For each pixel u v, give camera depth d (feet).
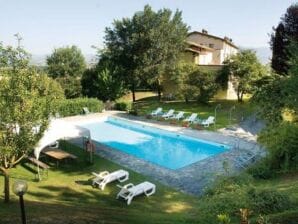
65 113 112.57
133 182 55.52
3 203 40.52
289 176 46.26
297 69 42.75
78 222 29.27
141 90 168.14
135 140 90.33
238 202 31.30
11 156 42.16
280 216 24.48
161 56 134.62
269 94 48.96
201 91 121.49
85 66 156.25
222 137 82.99
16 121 40.55
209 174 57.67
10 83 39.73
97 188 53.06
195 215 35.58
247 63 117.19
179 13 138.51
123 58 137.90
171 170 61.62
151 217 34.40
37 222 28.96
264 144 51.88
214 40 181.06
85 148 74.79
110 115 114.52
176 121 101.35
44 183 54.65
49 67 151.23
